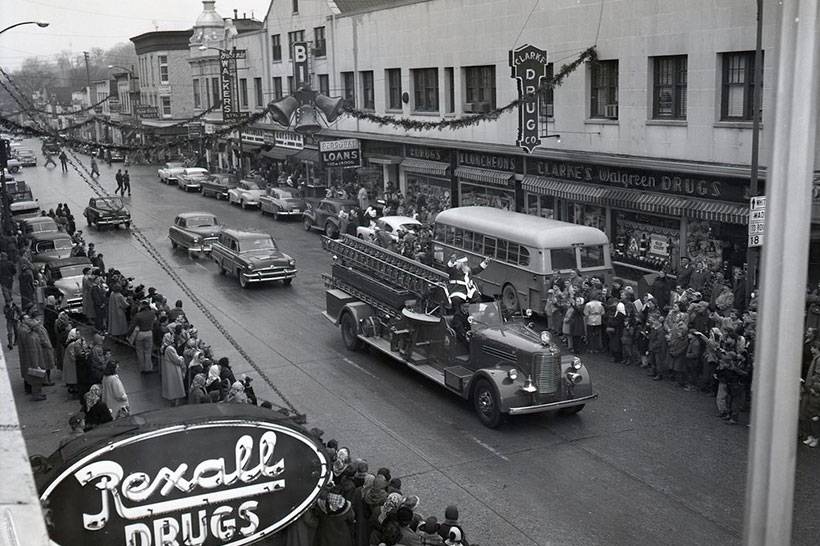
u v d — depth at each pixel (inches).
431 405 719.1
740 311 840.9
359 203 1685.5
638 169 1120.8
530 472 580.4
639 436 639.8
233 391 597.3
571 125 1223.5
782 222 179.8
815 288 853.8
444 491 553.6
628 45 1103.0
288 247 1477.6
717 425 658.2
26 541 143.0
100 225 1681.8
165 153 2842.0
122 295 917.2
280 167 2345.0
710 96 994.1
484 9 1398.9
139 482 259.0
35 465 255.0
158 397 742.5
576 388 658.2
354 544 443.5
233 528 274.8
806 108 175.5
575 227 964.0
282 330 965.8
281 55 2262.6
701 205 1014.4
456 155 1560.0
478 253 1053.2
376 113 1800.0
